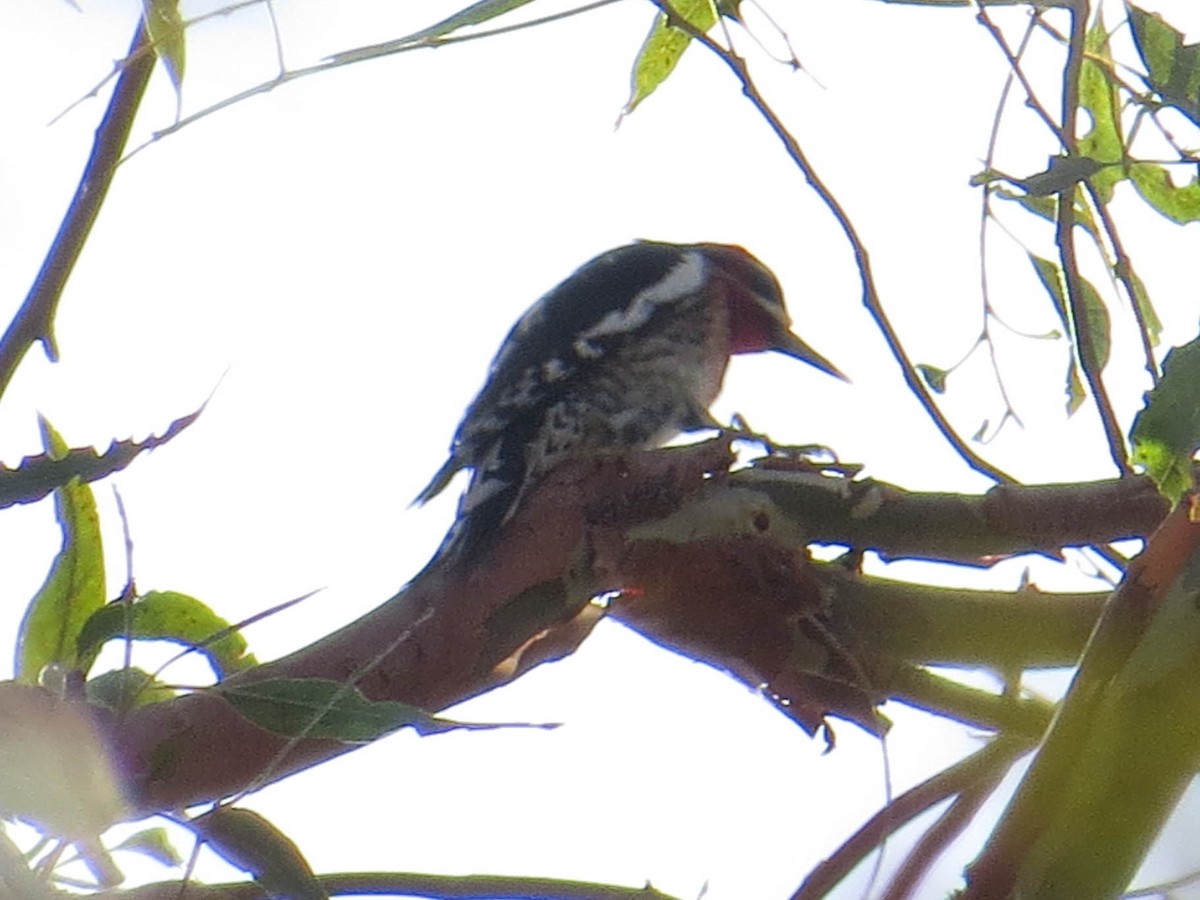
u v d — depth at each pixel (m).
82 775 4.05
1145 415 4.05
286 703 4.09
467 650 5.21
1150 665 3.60
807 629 5.50
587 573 5.53
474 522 5.74
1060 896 3.57
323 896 4.12
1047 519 5.36
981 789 4.38
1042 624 5.22
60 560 4.68
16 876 3.40
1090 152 5.75
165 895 4.00
